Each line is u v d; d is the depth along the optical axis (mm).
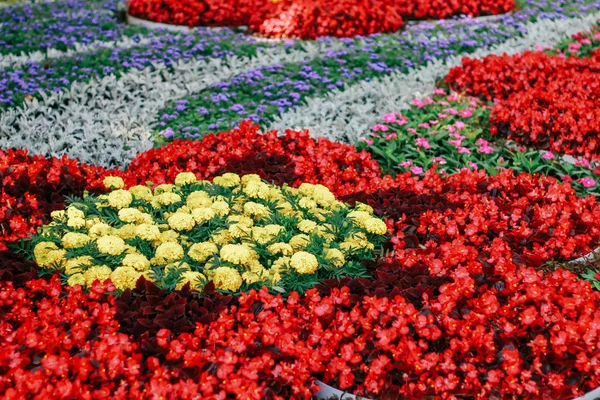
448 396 4492
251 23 13031
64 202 6617
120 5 15281
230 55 11375
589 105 8750
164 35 12477
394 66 11086
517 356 4543
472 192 7043
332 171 7457
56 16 13797
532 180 7180
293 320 4871
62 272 5438
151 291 5129
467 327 4766
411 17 13906
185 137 8656
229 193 6516
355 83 10336
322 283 5324
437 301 5059
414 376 4609
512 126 8547
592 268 5992
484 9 14219
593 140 8172
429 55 11578
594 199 6723
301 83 10016
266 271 5406
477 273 5508
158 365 4402
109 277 5258
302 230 5957
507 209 6625
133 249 5590
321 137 8273
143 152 7777
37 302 5090
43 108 9016
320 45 11805
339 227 5984
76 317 4836
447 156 8352
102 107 9383
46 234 5727
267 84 10133
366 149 8422
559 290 5258
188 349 4547
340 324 4867
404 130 8773
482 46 12312
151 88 10039
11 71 10266
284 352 4598
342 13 12656
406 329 4672
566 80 9742
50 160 7656
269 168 7352
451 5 14000
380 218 6402
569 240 6078
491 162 8219
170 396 4203
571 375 4641
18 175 6762
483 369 4594
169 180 7281
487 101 9898
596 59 10914
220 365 4465
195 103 9555
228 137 7973
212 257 5555
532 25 13672
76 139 8523
